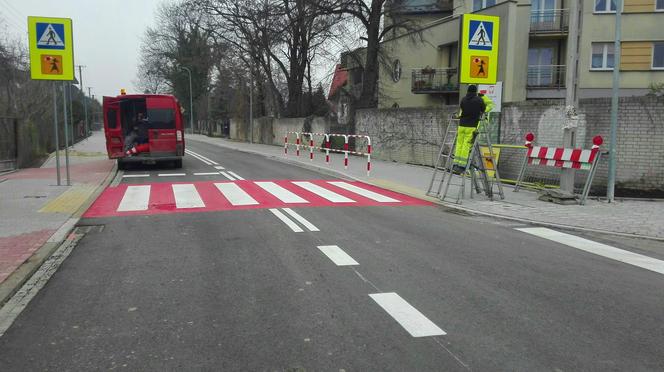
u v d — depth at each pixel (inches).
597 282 223.6
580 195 432.5
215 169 722.8
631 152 467.2
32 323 176.7
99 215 367.2
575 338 164.9
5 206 394.0
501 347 157.8
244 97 1867.6
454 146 453.7
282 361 148.4
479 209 399.9
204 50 1894.7
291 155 993.5
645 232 326.0
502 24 1071.0
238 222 341.1
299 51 1443.2
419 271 234.4
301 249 271.1
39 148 912.9
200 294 203.8
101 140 1947.6
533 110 529.3
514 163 553.6
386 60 1162.6
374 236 303.3
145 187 519.5
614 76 423.2
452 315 182.9
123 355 152.6
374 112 895.1
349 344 159.3
